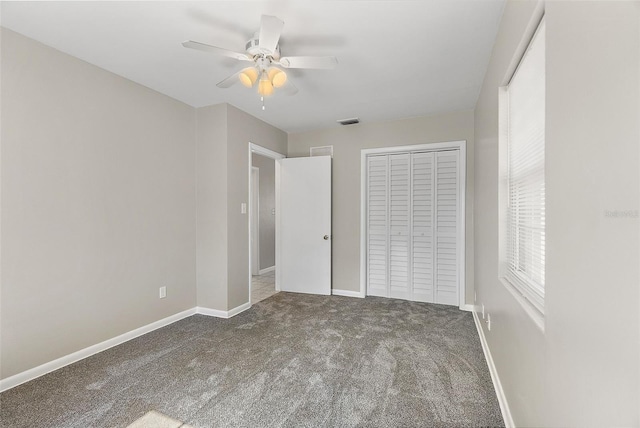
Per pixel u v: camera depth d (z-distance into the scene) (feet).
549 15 3.37
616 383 2.05
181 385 6.73
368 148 13.66
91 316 8.23
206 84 9.59
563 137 2.98
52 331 7.38
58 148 7.51
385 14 6.14
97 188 8.38
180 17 6.26
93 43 7.25
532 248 4.83
